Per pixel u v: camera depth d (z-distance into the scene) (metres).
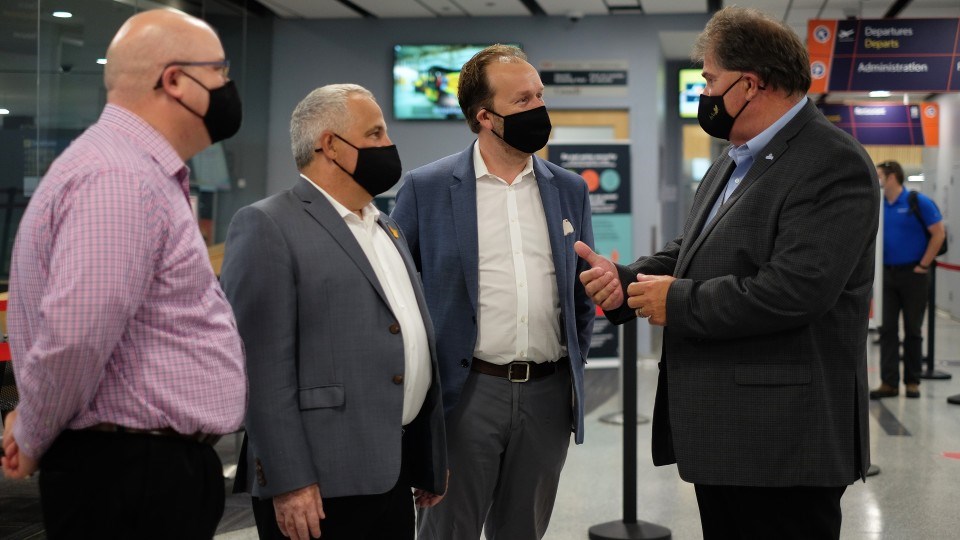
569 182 2.77
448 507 2.63
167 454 1.70
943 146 13.71
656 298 2.10
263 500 2.20
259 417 2.05
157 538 1.71
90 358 1.56
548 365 2.66
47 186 1.64
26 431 1.61
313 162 2.23
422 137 10.73
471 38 10.61
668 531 4.00
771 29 2.10
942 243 7.21
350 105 2.20
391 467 2.13
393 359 2.16
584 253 2.32
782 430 2.06
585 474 5.12
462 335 2.60
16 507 4.39
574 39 10.48
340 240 2.17
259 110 10.57
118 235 1.59
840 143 2.04
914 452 5.57
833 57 9.38
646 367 9.34
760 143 2.14
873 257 2.17
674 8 10.07
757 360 2.07
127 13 7.08
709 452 2.10
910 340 7.36
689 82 13.98
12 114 5.74
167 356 1.70
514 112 2.56
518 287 2.61
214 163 9.23
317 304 2.13
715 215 2.18
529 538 2.70
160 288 1.69
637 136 10.41
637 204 10.41
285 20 10.80
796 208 2.02
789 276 1.98
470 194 2.64
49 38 6.09
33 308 1.64
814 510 2.10
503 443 2.65
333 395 2.12
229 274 2.10
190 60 1.76
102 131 1.71
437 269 2.64
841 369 2.08
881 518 4.29
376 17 10.67
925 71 9.25
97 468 1.67
